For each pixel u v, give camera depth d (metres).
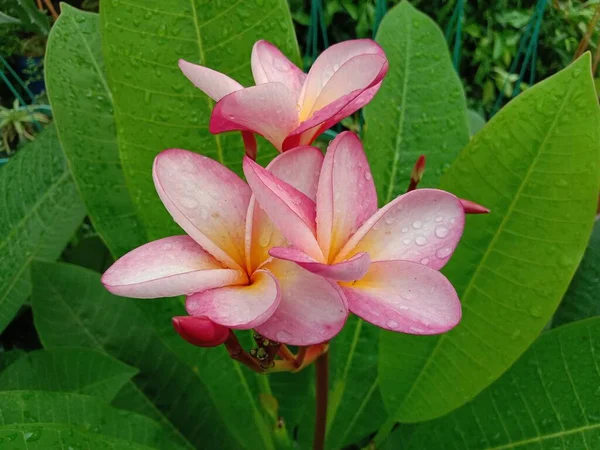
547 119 0.20
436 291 0.14
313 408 0.27
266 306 0.13
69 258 0.37
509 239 0.21
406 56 0.28
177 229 0.24
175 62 0.23
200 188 0.15
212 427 0.27
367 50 0.18
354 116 0.58
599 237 0.27
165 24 0.23
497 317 0.21
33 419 0.21
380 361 0.24
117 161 0.26
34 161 0.30
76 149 0.26
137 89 0.23
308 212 0.14
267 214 0.14
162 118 0.24
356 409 0.27
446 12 0.67
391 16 0.28
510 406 0.22
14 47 0.65
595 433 0.20
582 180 0.20
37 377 0.25
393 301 0.14
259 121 0.17
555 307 0.20
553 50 0.68
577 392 0.21
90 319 0.28
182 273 0.14
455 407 0.22
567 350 0.21
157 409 0.27
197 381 0.27
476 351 0.22
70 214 0.29
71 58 0.27
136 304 0.27
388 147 0.27
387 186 0.27
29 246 0.29
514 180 0.21
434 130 0.27
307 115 0.18
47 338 0.27
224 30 0.23
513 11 0.67
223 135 0.24
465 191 0.21
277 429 0.22
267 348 0.17
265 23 0.23
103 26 0.22
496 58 0.67
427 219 0.15
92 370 0.25
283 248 0.13
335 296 0.13
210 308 0.14
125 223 0.26
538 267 0.20
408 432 0.25
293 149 0.15
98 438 0.18
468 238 0.21
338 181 0.15
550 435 0.21
